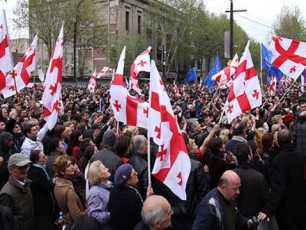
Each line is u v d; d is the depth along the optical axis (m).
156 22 52.78
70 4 39.25
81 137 7.62
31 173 5.17
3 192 4.62
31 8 39.31
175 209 4.86
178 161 4.50
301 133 7.57
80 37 44.00
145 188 5.24
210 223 3.73
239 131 6.44
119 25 53.72
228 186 3.79
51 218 5.32
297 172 5.00
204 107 16.28
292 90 28.69
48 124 7.90
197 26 56.00
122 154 6.08
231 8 21.09
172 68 66.81
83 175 5.92
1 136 6.62
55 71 8.23
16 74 11.38
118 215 4.23
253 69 8.47
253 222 4.23
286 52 10.02
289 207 5.00
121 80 6.49
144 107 6.34
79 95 23.55
